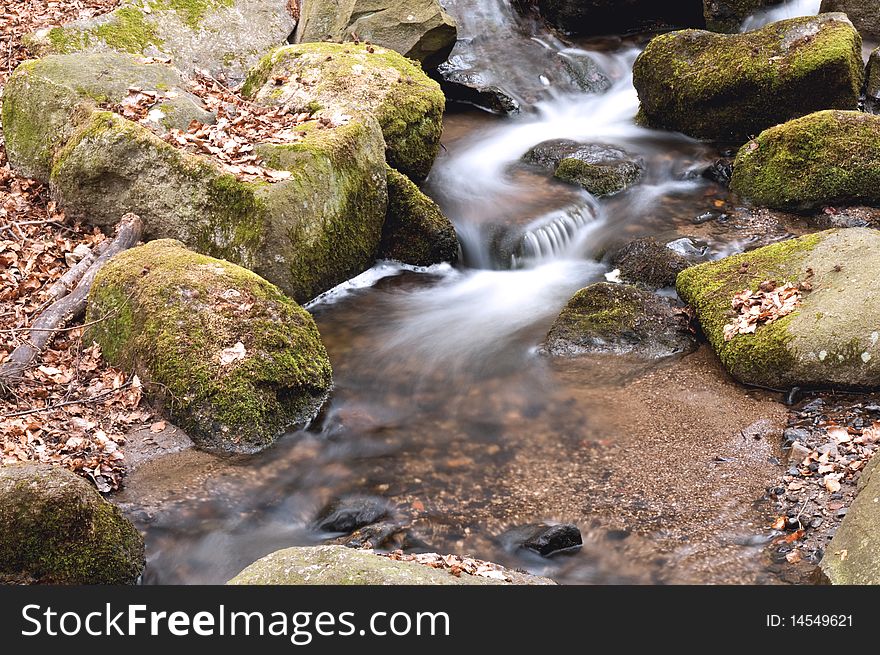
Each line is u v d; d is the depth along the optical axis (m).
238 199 7.67
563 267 8.96
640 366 7.18
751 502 5.62
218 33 11.52
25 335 7.00
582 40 13.44
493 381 7.11
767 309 6.98
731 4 12.50
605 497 5.78
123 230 7.96
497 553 5.33
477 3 13.34
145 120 8.25
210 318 6.59
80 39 10.52
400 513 5.69
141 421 6.39
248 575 4.32
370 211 8.62
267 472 6.06
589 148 10.44
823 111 9.45
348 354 7.51
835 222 8.99
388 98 9.46
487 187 9.99
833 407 6.39
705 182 10.05
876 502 4.78
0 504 4.71
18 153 8.84
